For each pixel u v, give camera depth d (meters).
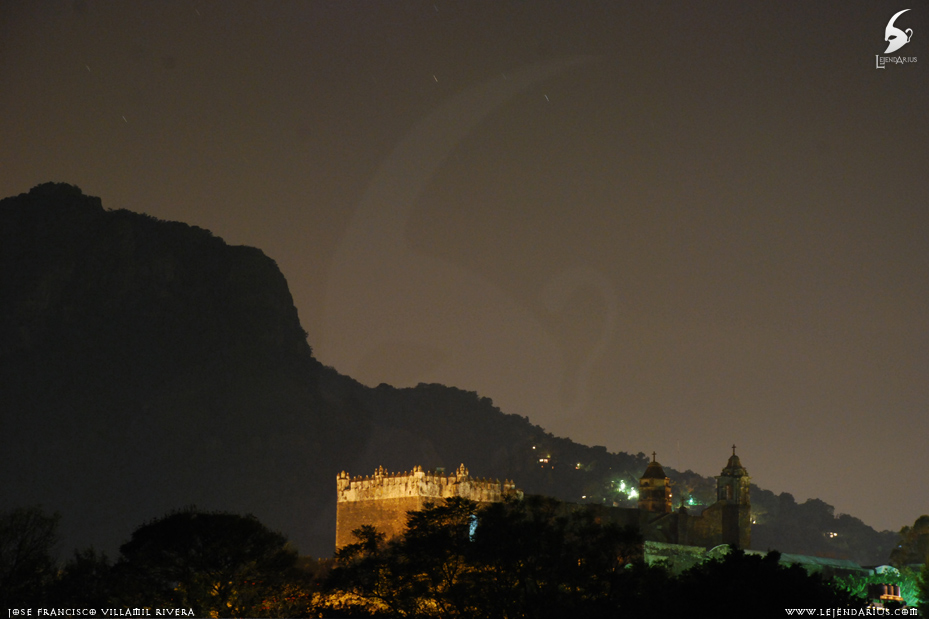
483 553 64.75
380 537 71.19
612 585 63.72
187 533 73.88
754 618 58.62
